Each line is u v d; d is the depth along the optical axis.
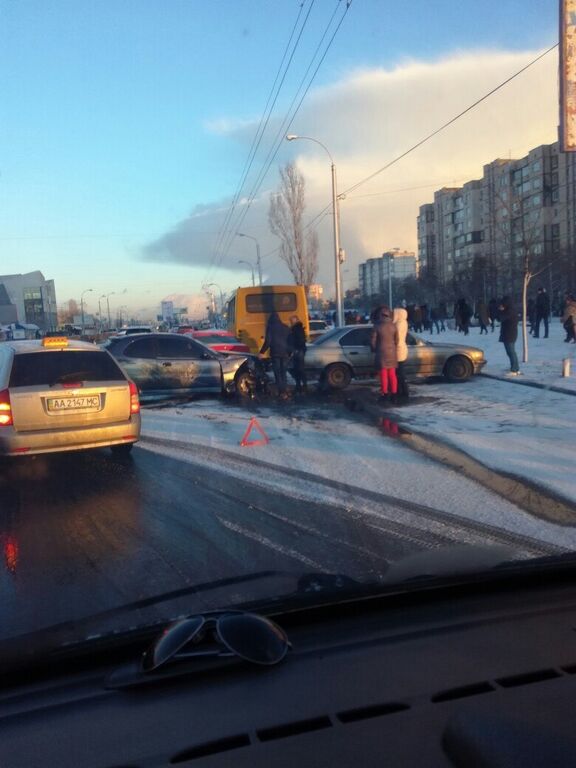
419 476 7.36
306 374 14.70
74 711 2.39
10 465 7.87
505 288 50.88
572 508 6.11
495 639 2.86
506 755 1.93
